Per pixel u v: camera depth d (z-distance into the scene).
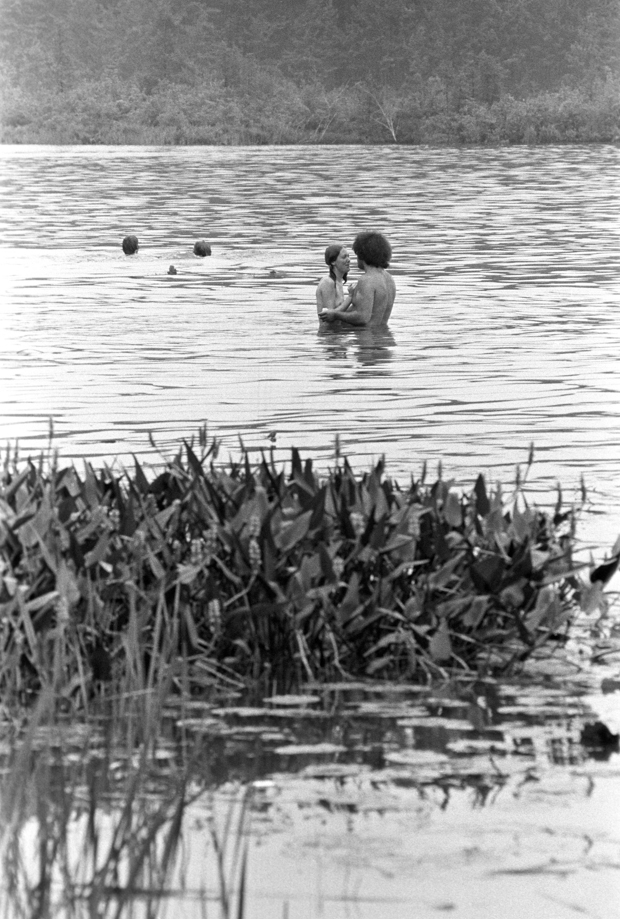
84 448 24.16
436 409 27.88
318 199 88.19
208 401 28.78
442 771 11.44
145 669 13.93
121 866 9.75
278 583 14.35
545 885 9.55
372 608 14.18
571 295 45.72
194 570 14.12
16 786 10.30
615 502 20.30
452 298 45.25
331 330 38.81
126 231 68.44
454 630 14.52
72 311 42.66
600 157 138.50
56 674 12.44
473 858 9.94
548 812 10.68
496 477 21.95
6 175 113.00
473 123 183.25
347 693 13.45
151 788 11.03
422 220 73.56
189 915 9.16
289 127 188.75
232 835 10.27
